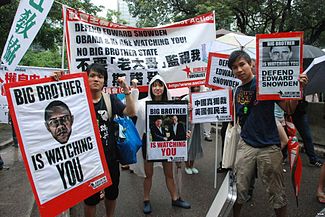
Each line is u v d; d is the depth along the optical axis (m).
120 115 3.31
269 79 3.07
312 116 8.22
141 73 4.62
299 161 3.40
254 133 3.26
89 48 4.29
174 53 4.82
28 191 4.93
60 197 2.58
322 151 6.96
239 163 3.35
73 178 2.68
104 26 4.45
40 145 2.49
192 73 4.89
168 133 3.83
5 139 9.91
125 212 4.23
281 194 3.26
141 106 4.04
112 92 4.46
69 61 4.22
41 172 2.48
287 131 4.10
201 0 14.34
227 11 13.20
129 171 6.27
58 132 2.60
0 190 5.00
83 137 2.77
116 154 3.25
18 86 2.39
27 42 3.86
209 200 4.62
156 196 4.81
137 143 3.31
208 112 4.42
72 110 2.69
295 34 2.99
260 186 5.18
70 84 2.69
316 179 5.44
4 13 11.20
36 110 2.48
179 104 3.81
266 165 3.19
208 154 7.48
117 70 4.48
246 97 3.36
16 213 4.04
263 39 3.04
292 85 3.05
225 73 4.63
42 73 7.85
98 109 3.12
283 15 14.87
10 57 3.92
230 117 4.33
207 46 4.94
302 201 4.48
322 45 18.34
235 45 5.21
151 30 4.75
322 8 13.34
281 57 3.04
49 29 13.27
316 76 3.55
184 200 4.62
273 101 3.20
